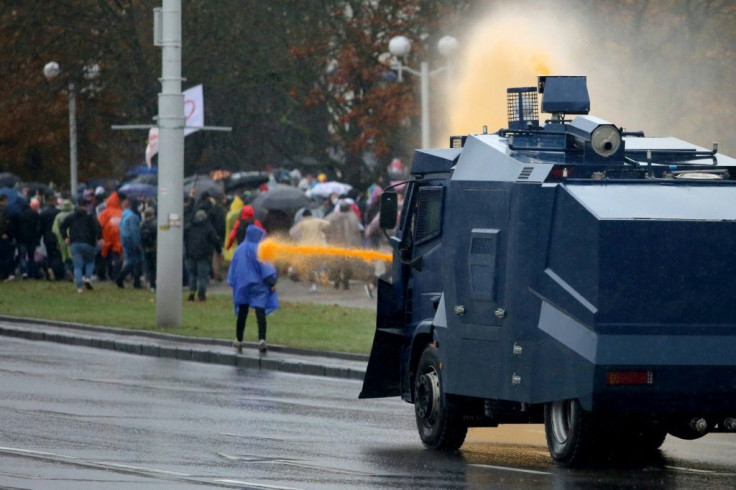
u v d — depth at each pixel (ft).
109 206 357.41
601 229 114.73
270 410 160.76
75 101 470.80
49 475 110.11
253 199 368.89
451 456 129.18
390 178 392.47
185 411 156.46
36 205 369.50
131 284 351.87
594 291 115.03
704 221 115.65
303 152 522.06
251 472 114.83
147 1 481.87
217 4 479.82
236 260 219.82
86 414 150.20
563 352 116.88
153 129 337.93
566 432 120.98
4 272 356.18
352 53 430.20
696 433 128.98
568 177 120.78
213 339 232.73
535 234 120.37
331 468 118.83
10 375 188.85
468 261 127.65
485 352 125.80
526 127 136.15
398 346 146.51
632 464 125.08
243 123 506.89
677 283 115.34
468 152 132.16
